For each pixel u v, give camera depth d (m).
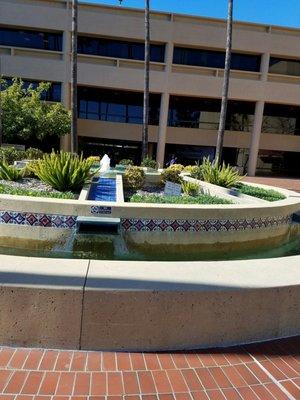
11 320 2.68
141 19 26.34
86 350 2.73
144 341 2.78
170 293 2.75
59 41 26.41
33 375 2.38
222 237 6.92
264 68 28.02
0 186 8.11
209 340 2.88
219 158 19.94
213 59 28.48
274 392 2.37
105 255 6.34
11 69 25.45
